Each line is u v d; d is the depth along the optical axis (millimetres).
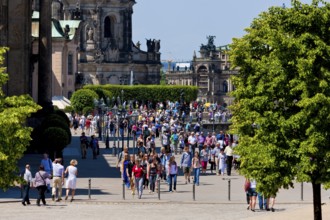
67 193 94500
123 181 99625
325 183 74375
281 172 75438
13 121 70000
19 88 133500
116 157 153500
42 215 82625
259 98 76500
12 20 133125
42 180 89562
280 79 75188
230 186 109938
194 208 90688
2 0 131875
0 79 73438
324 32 76062
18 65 133500
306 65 73938
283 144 75250
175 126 178125
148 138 143375
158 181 99062
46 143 126875
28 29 141625
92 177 119625
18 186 102312
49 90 147250
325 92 74062
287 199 100875
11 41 133125
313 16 75688
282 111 76250
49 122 131750
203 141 144750
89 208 88875
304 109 73938
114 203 93875
